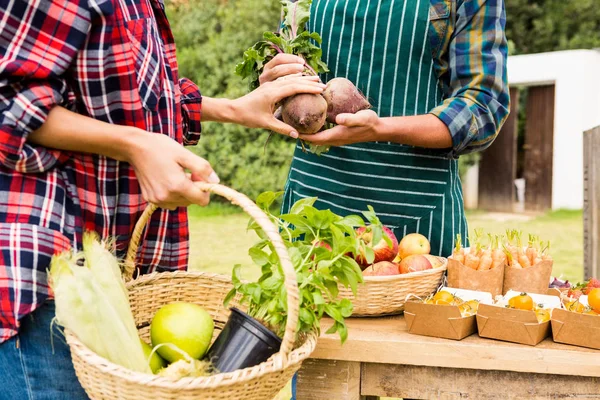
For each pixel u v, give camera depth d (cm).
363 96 180
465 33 183
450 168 196
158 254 147
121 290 120
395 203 196
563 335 144
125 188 131
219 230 781
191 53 1001
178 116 147
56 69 116
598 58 977
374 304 158
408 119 176
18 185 120
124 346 115
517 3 1373
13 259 116
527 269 165
